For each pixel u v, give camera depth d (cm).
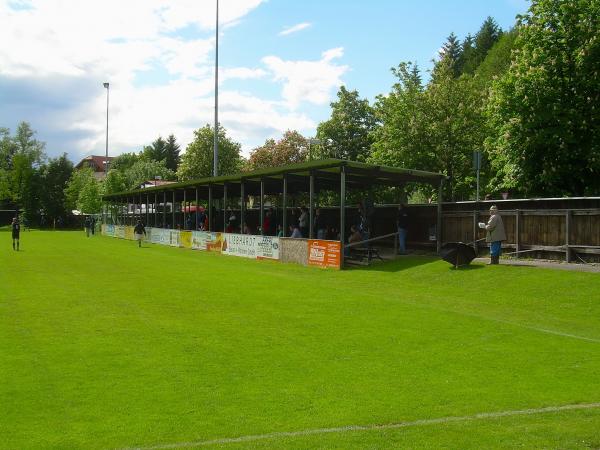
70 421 603
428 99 3200
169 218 5372
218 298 1448
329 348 933
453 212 2248
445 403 666
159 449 530
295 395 693
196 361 848
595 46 2175
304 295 1505
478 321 1158
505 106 2338
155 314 1225
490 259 1934
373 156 3403
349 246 2191
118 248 3572
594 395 697
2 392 698
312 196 2372
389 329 1081
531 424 596
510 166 2384
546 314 1260
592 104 2216
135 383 738
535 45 2358
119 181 7012
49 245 3853
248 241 2816
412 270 1938
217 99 3994
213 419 610
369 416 620
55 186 8012
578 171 2252
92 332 1043
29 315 1206
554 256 1806
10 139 8338
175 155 11156
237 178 2945
